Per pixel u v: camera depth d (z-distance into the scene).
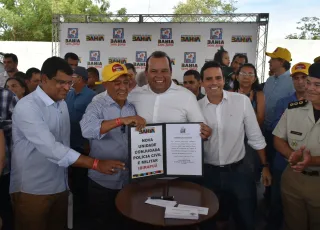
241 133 2.48
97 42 7.32
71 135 3.40
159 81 2.30
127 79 2.26
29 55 12.38
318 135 2.14
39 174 2.13
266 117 3.87
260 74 7.30
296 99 3.03
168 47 7.23
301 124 2.21
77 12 17.92
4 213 2.91
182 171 2.20
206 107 2.48
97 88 4.91
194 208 1.82
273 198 2.85
